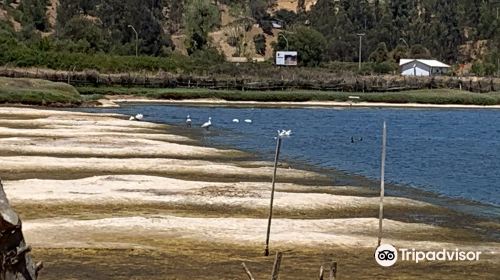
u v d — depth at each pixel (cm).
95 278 2117
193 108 10862
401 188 4056
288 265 2305
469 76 16850
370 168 4847
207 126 7381
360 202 3431
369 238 2703
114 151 5028
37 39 17075
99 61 14062
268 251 2464
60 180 3725
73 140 5550
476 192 4006
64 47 15475
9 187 3438
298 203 3328
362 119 9581
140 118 8012
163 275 2166
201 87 13862
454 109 12669
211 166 4459
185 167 4388
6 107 9212
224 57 18212
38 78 12269
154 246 2495
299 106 12019
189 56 17800
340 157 5412
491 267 2377
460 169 4953
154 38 19088
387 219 3073
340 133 7438
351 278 2191
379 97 13400
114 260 2311
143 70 14288
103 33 18600
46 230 2653
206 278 2145
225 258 2370
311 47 18038
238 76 14525
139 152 5038
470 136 7619
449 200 3716
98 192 3403
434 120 9906
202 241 2575
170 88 13500
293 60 16862
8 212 1135
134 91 12700
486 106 13538
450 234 2878
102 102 11000
